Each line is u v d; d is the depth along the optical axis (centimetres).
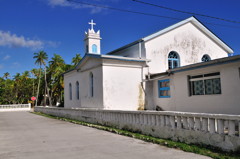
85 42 2295
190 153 615
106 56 1505
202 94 1260
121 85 1565
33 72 6394
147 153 630
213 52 1991
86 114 1406
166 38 1789
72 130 1122
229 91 1094
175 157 582
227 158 533
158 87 1602
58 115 1995
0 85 6544
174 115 738
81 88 1906
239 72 1054
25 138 933
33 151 692
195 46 1912
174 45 1820
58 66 5097
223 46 2022
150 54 1714
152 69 1711
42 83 5734
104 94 1505
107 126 1151
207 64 1180
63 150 693
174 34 1825
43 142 830
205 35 1970
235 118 554
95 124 1265
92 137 905
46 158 606
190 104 1318
